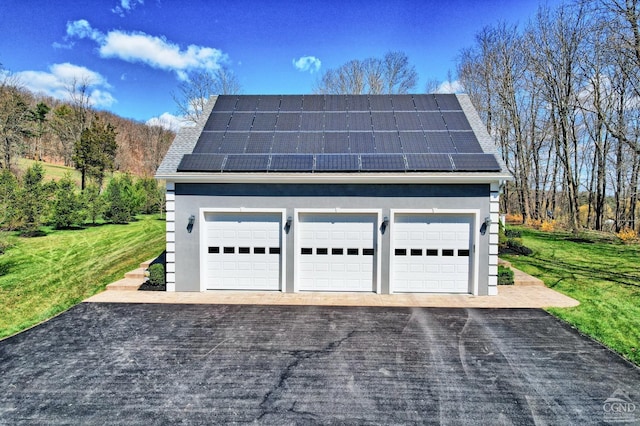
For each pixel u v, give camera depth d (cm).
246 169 1055
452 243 1067
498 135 3325
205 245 1089
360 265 1080
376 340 744
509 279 1153
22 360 654
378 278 1068
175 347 710
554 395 543
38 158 5172
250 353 685
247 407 514
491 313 900
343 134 1191
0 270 1312
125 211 2600
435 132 1192
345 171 1043
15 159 3291
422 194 1052
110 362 648
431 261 1071
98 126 4069
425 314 895
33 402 525
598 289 1095
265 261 1088
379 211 1057
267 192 1070
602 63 2086
